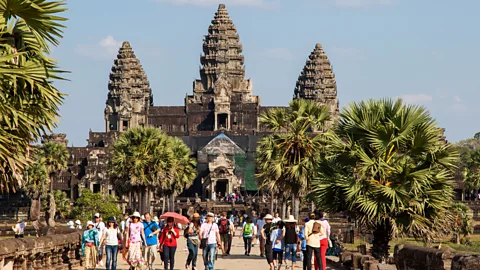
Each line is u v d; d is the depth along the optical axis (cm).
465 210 13312
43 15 3094
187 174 15450
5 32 3020
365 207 5325
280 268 5272
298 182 7850
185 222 5312
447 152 5541
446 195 5469
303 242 4947
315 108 7938
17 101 3083
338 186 5503
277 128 7981
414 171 5466
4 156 3070
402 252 3519
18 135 3142
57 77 3138
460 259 2431
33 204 7338
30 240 3984
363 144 5603
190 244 4759
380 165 5422
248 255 6656
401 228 5422
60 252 4666
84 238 4772
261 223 6519
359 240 9850
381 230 5509
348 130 5625
